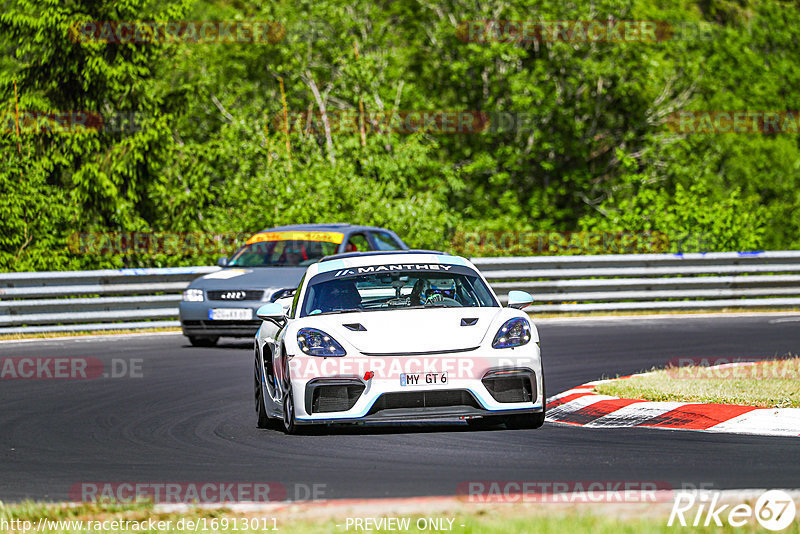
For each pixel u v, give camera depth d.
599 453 30.50
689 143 138.38
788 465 27.92
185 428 37.69
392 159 112.81
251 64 135.25
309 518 22.52
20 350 62.34
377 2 147.75
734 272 85.31
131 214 100.56
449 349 33.72
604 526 20.80
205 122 132.50
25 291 70.00
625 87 131.50
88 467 30.78
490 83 134.00
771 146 147.62
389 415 33.31
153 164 101.88
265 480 27.78
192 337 64.75
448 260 39.34
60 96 101.38
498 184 132.88
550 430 35.03
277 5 130.75
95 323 74.25
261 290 62.25
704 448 30.97
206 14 145.00
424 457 30.41
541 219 136.12
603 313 82.12
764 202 150.62
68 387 48.72
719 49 151.38
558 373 50.25
